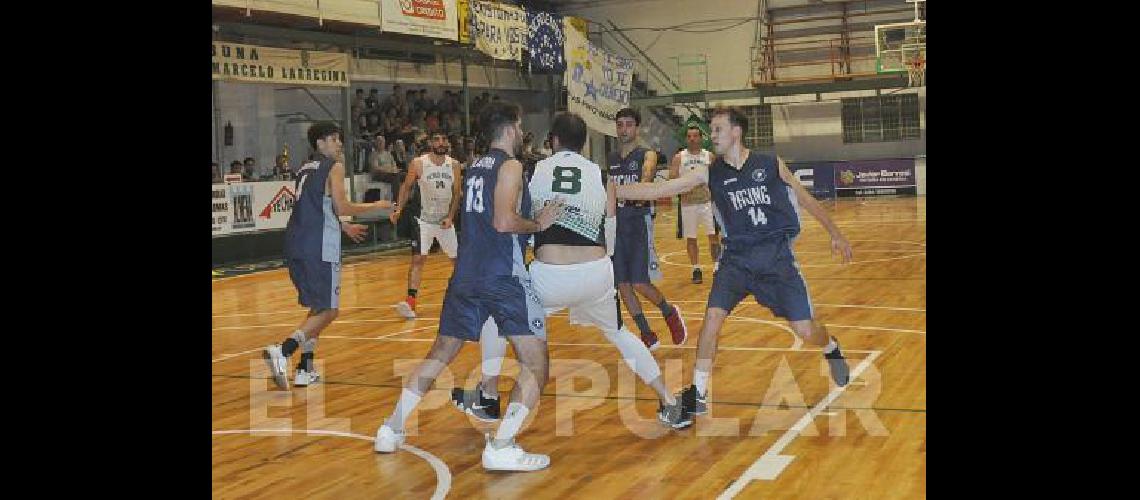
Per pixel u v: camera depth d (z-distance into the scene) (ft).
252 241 48.96
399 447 15.56
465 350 24.18
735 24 92.84
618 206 22.21
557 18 70.85
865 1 89.30
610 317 15.55
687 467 13.99
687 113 94.38
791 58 92.07
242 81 47.75
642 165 22.56
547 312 15.28
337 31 56.34
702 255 48.96
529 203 14.58
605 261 14.99
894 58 87.15
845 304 30.27
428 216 30.53
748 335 25.40
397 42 60.23
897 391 18.38
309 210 20.11
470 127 69.77
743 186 15.85
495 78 75.25
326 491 13.34
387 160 57.16
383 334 27.68
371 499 12.96
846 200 84.99
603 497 12.76
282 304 35.27
